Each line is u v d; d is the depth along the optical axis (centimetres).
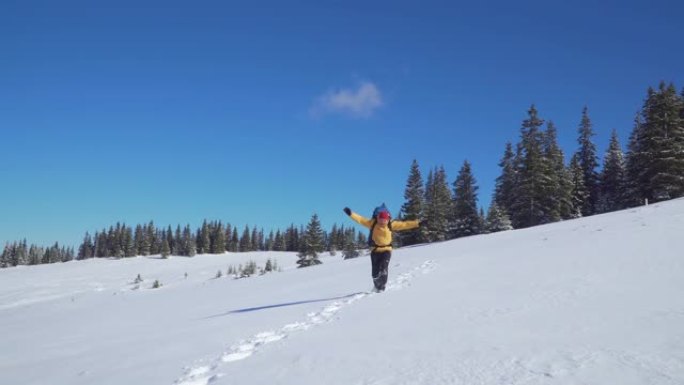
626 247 1181
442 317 682
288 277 2225
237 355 623
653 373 377
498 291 845
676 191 3928
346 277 1677
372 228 1053
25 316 2223
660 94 4106
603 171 5831
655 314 561
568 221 2523
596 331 516
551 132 5384
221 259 12619
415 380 424
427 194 6056
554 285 833
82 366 753
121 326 1288
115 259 13175
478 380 403
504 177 5941
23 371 793
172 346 789
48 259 15062
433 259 1702
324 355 552
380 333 633
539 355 450
